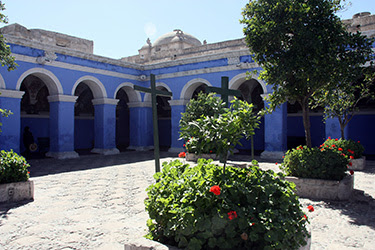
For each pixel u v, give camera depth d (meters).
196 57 16.17
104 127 16.14
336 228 4.47
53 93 14.15
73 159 13.76
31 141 14.25
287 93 7.18
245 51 14.58
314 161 6.19
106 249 3.71
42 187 7.56
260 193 2.76
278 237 2.41
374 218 4.90
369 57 6.57
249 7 7.04
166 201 2.76
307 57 6.33
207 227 2.46
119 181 8.34
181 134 3.52
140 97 18.27
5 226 4.60
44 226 4.59
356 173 9.27
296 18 6.48
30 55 12.74
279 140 13.78
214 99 11.56
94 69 15.61
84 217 5.04
